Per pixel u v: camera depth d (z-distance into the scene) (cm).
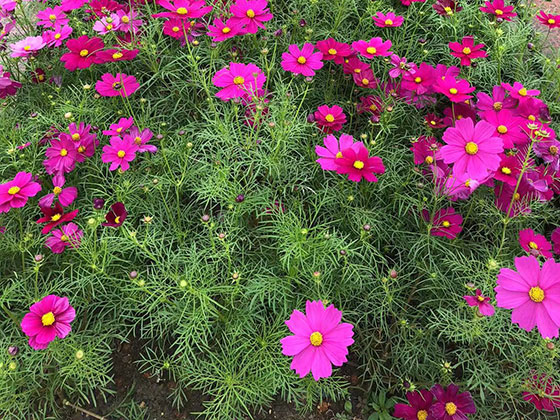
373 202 71
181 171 68
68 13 87
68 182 71
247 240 66
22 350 56
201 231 67
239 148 65
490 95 82
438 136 77
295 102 79
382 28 89
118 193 63
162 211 68
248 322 58
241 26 71
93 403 59
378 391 60
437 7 82
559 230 63
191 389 59
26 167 69
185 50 80
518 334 55
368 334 62
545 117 68
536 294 45
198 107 77
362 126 80
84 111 71
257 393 55
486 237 69
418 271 65
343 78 83
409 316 62
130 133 66
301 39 85
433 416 52
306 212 70
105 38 81
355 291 63
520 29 83
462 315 61
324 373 47
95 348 56
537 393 52
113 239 59
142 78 80
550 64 81
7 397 54
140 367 61
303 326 48
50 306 49
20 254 65
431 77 72
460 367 60
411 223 69
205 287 57
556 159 65
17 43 77
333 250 59
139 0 81
